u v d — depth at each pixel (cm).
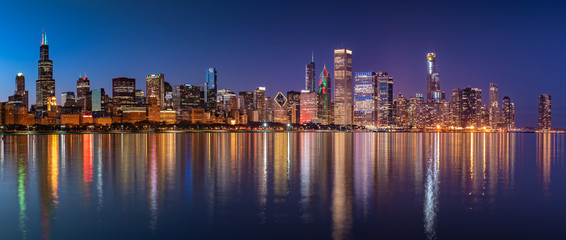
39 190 5175
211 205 4309
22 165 8331
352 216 3869
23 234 3325
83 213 3972
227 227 3519
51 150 13738
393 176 6606
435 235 3322
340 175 6719
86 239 3216
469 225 3603
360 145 18675
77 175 6656
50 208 4172
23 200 4556
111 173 6925
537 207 4303
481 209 4197
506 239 3247
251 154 11744
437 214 3966
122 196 4778
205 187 5419
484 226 3584
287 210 4088
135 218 3797
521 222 3719
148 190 5181
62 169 7556
